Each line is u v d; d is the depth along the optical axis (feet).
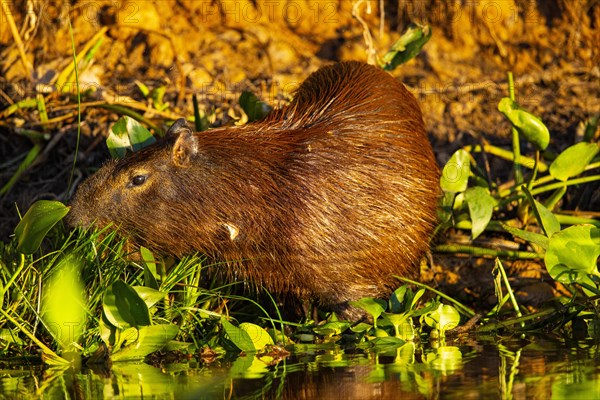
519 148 38.37
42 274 29.12
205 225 29.91
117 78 44.09
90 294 29.37
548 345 29.04
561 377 25.09
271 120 32.07
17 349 28.86
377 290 31.19
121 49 45.42
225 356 28.45
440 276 35.81
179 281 30.42
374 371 26.07
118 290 26.99
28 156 39.55
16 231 27.81
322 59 45.83
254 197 29.81
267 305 32.73
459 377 25.26
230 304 32.45
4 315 27.78
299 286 30.76
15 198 38.93
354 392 24.02
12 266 30.01
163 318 29.19
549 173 36.81
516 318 31.07
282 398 23.61
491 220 36.94
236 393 24.11
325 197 29.96
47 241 33.53
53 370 26.89
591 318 31.19
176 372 26.48
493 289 35.14
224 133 30.89
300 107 32.42
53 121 40.96
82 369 26.99
